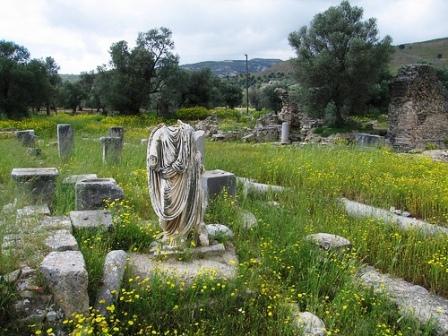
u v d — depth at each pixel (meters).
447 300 5.45
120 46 42.09
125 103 41.84
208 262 5.78
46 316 4.14
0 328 3.96
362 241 6.89
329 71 29.88
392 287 5.68
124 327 4.41
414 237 7.08
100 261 5.11
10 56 38.25
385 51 29.75
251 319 4.77
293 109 34.19
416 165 13.44
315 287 5.31
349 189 10.59
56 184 8.34
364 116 37.12
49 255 4.68
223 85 62.09
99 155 13.72
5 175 9.64
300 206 8.73
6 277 4.28
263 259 5.76
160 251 5.75
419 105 26.38
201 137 10.06
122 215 6.69
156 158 5.82
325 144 21.02
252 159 14.11
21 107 37.19
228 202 8.34
